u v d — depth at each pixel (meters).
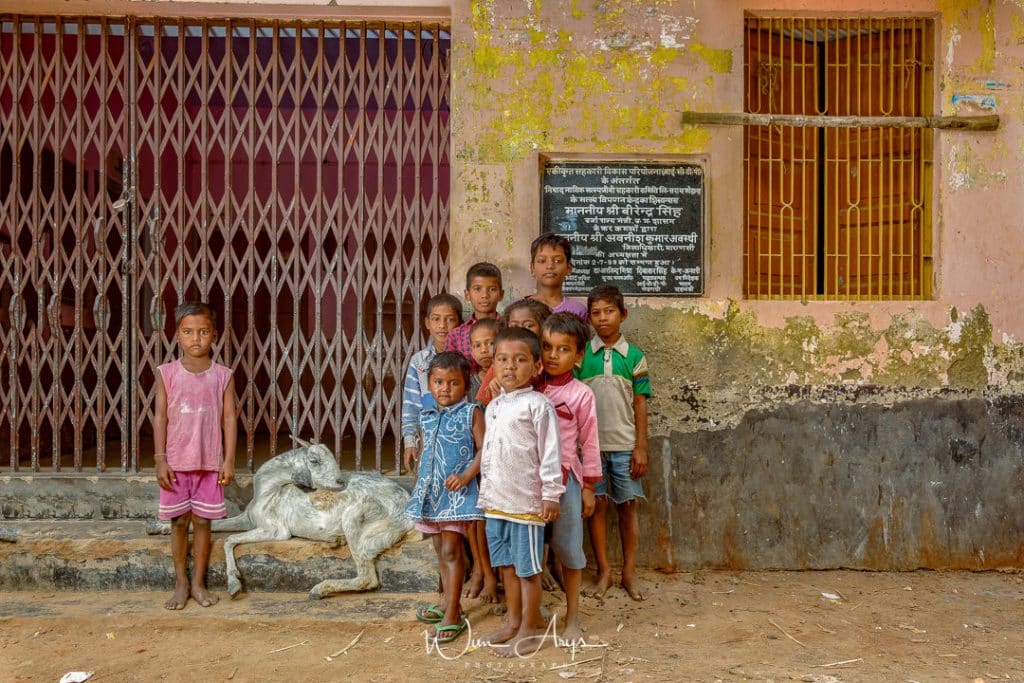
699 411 4.65
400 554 4.16
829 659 3.42
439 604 3.92
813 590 4.36
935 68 4.77
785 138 4.94
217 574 4.14
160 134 4.67
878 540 4.68
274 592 4.16
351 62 5.07
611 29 4.64
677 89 4.66
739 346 4.67
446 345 4.13
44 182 4.86
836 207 4.95
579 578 3.61
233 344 4.74
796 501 4.68
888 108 4.89
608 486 4.27
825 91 4.93
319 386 4.70
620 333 4.40
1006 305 4.76
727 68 4.67
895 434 4.71
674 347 4.64
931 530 4.70
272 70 4.70
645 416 4.27
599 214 4.65
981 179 4.76
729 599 4.20
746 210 4.81
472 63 4.61
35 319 4.87
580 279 4.66
